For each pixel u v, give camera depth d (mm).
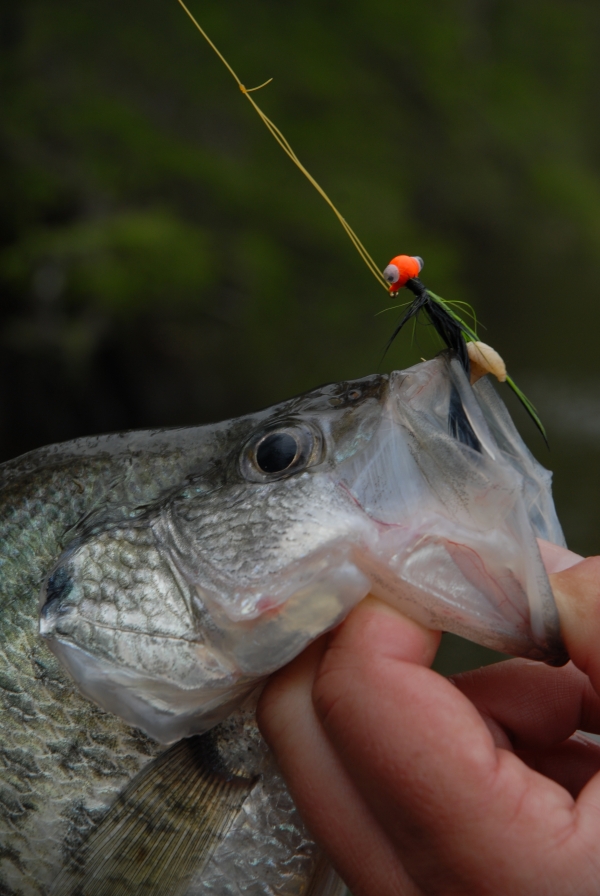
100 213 1399
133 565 283
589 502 1041
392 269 283
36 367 1167
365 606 268
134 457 294
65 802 285
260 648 271
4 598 288
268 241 1720
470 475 270
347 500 275
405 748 251
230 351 1474
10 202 1293
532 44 3887
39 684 286
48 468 295
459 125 2844
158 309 1335
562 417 1523
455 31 3117
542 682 288
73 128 1532
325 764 262
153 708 277
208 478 288
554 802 249
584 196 3215
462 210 2734
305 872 293
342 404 284
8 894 286
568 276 2961
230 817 290
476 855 249
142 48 1923
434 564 268
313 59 2365
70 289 1225
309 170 2070
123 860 286
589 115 3977
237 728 292
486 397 286
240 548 277
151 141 1665
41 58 1650
